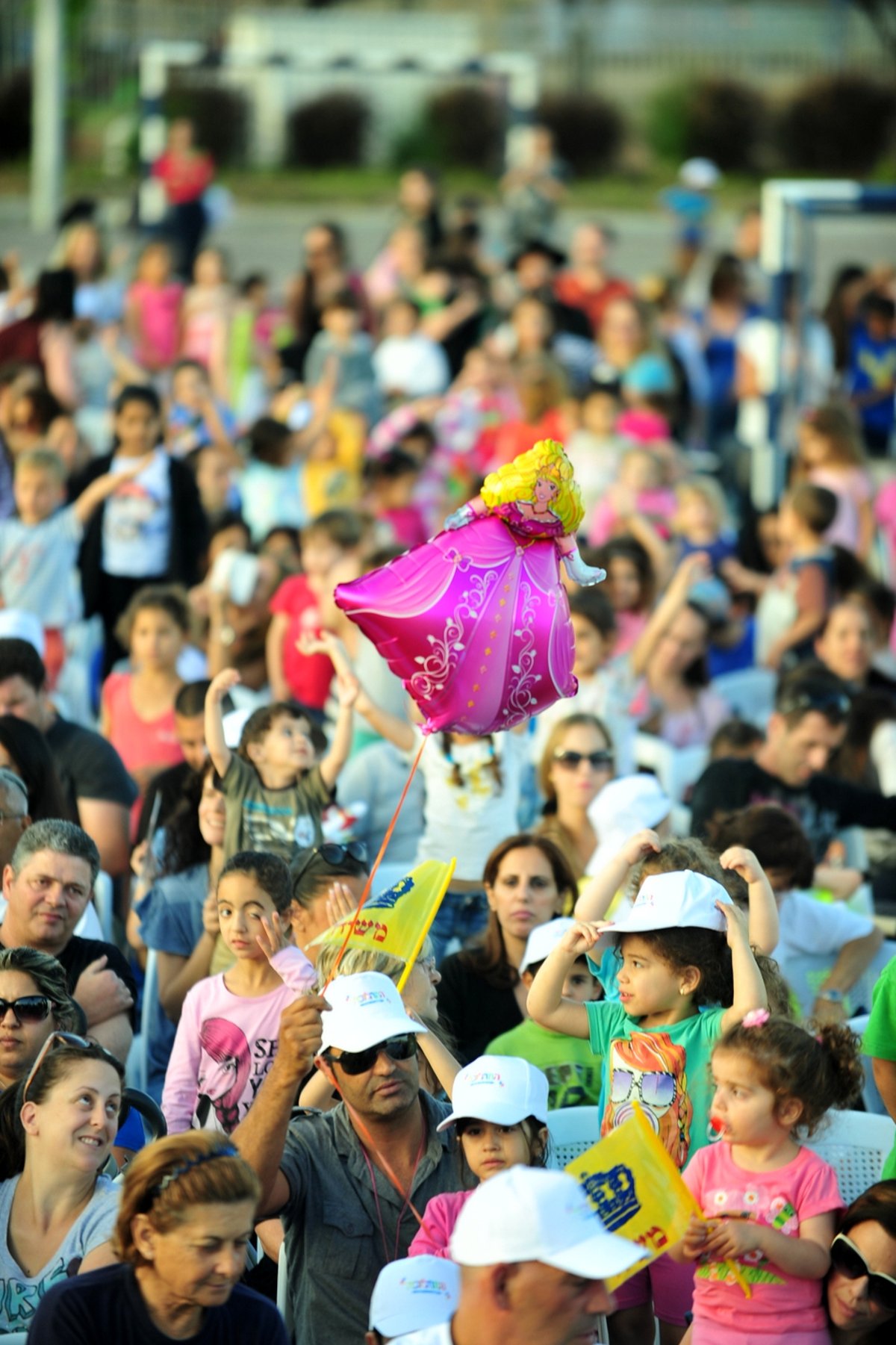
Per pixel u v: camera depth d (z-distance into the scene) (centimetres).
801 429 4459
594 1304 1218
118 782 2628
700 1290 1580
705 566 3222
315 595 3322
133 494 3684
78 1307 1381
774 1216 1571
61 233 6669
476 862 2570
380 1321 1353
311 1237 1622
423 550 1619
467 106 14388
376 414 5769
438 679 1608
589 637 2900
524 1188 1227
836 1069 1622
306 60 8944
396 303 6169
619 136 14612
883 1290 1534
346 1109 1666
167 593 2984
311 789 2383
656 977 1697
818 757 2553
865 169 14525
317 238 6800
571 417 4972
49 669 3475
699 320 7256
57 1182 1617
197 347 6238
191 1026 1969
